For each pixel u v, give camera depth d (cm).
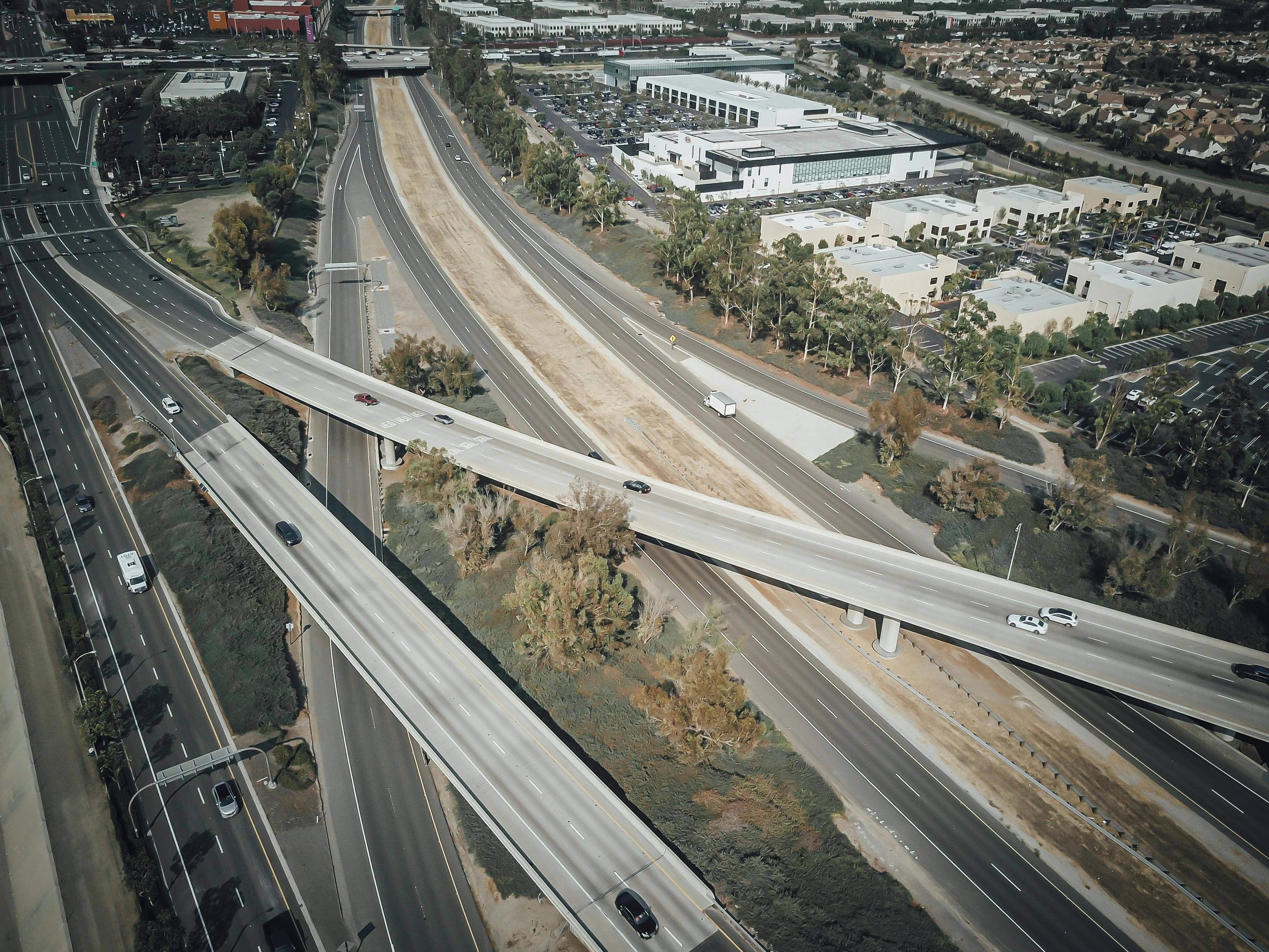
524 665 10212
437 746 8519
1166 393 14225
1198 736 9425
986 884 7938
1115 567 10994
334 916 7562
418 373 16012
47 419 14612
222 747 9050
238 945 7312
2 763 8981
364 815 8475
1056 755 9225
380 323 18675
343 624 10038
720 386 16562
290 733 9300
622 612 9962
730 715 8494
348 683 10044
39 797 8575
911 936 7450
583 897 7219
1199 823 8469
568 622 9525
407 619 10194
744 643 10694
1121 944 7462
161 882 7775
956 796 8800
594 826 7831
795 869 8019
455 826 8431
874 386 16288
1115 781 8912
